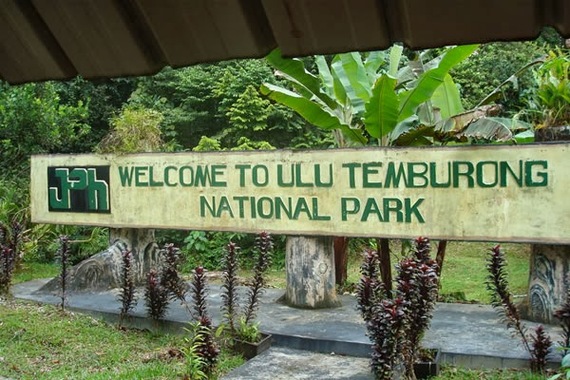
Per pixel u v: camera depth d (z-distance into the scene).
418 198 6.02
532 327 5.84
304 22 1.58
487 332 5.73
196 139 13.23
